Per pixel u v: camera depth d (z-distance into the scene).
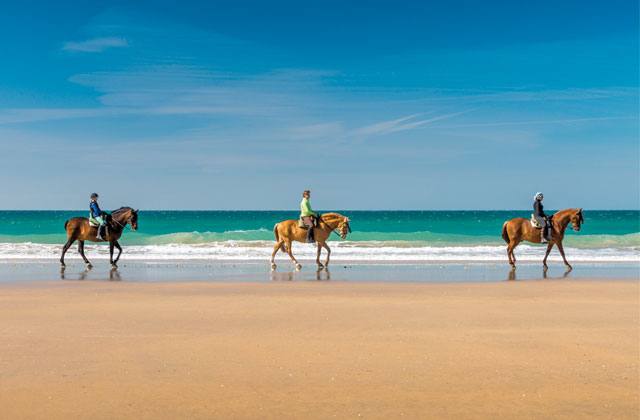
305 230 21.47
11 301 13.90
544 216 21.50
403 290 15.76
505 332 10.38
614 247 31.55
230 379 7.57
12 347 9.26
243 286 16.64
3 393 7.01
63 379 7.55
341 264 23.72
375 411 6.43
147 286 16.67
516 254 27.50
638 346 9.31
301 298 14.36
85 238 22.12
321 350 9.08
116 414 6.34
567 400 6.76
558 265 23.17
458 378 7.61
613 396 6.89
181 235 39.41
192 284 17.12
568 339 9.81
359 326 10.92
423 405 6.61
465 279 18.62
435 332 10.39
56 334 10.22
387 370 7.97
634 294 14.98
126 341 9.68
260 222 90.00
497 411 6.42
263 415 6.31
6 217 124.94
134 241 37.50
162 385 7.32
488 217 123.75
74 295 14.88
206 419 6.21
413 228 69.12
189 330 10.57
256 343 9.53
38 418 6.23
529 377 7.64
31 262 24.45
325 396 6.91
